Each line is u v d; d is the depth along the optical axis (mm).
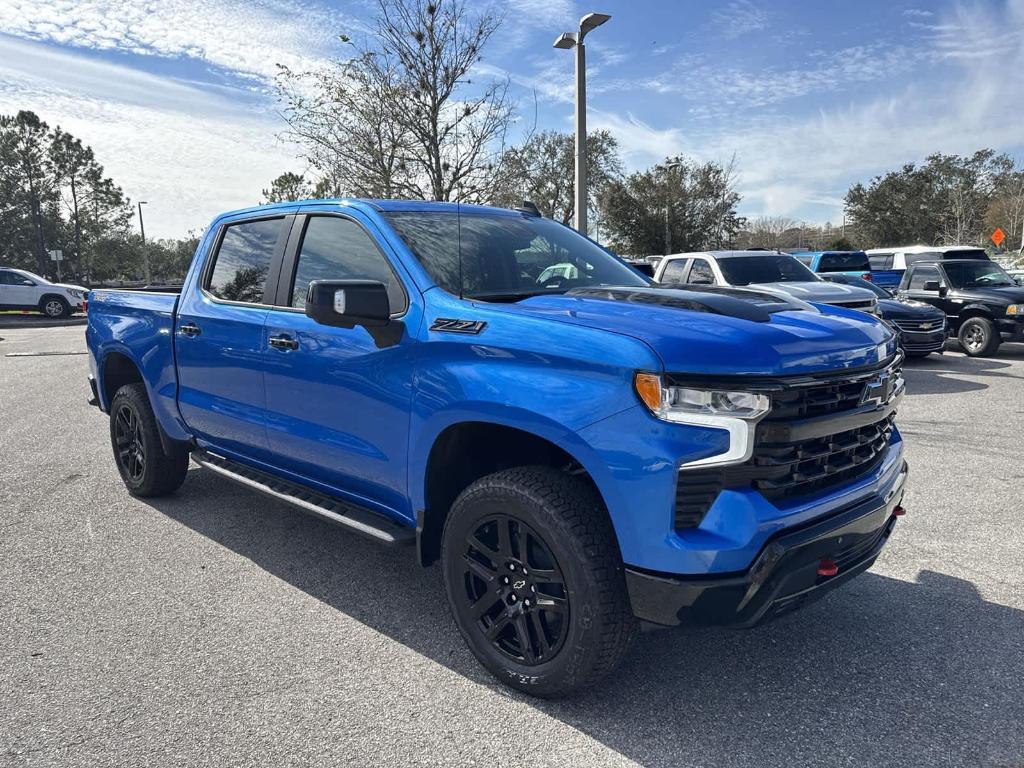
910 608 3520
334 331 3340
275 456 3887
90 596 3699
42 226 59688
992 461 6020
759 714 2695
